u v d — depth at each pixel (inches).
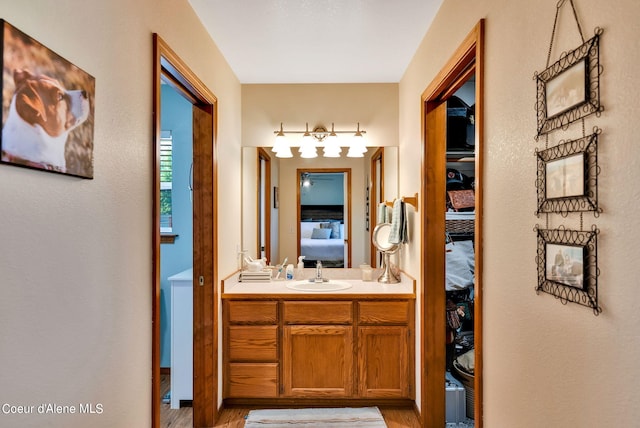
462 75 77.2
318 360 108.0
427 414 97.7
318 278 127.7
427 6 82.4
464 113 110.4
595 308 35.5
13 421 35.1
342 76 123.8
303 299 108.0
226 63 110.7
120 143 52.9
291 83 129.7
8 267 34.4
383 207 127.7
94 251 47.1
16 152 34.0
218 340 104.6
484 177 59.9
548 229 43.1
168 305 133.6
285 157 132.6
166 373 134.3
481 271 60.5
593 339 35.8
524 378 48.1
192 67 82.2
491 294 57.4
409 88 113.7
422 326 98.4
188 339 110.5
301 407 110.6
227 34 94.3
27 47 35.2
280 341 108.0
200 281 99.5
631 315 31.4
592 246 36.0
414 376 107.2
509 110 52.1
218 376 105.0
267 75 122.5
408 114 115.3
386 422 103.0
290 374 108.0
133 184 56.6
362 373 107.6
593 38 35.9
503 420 53.7
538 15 45.1
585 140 37.1
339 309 107.6
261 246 132.3
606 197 34.3
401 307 107.3
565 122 40.0
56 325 40.5
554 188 41.6
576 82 38.1
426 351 97.3
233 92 119.3
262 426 100.2
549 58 42.9
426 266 96.6
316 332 107.4
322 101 130.4
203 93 89.5
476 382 61.2
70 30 42.1
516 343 50.1
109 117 50.1
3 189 33.8
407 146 116.9
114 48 51.3
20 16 34.9
